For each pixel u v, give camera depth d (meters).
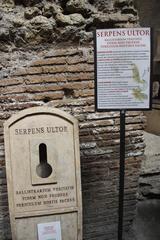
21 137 2.88
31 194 2.93
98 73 2.86
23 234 2.96
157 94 6.37
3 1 3.31
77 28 3.41
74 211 3.01
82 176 3.60
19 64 3.34
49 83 3.41
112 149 3.63
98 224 3.78
